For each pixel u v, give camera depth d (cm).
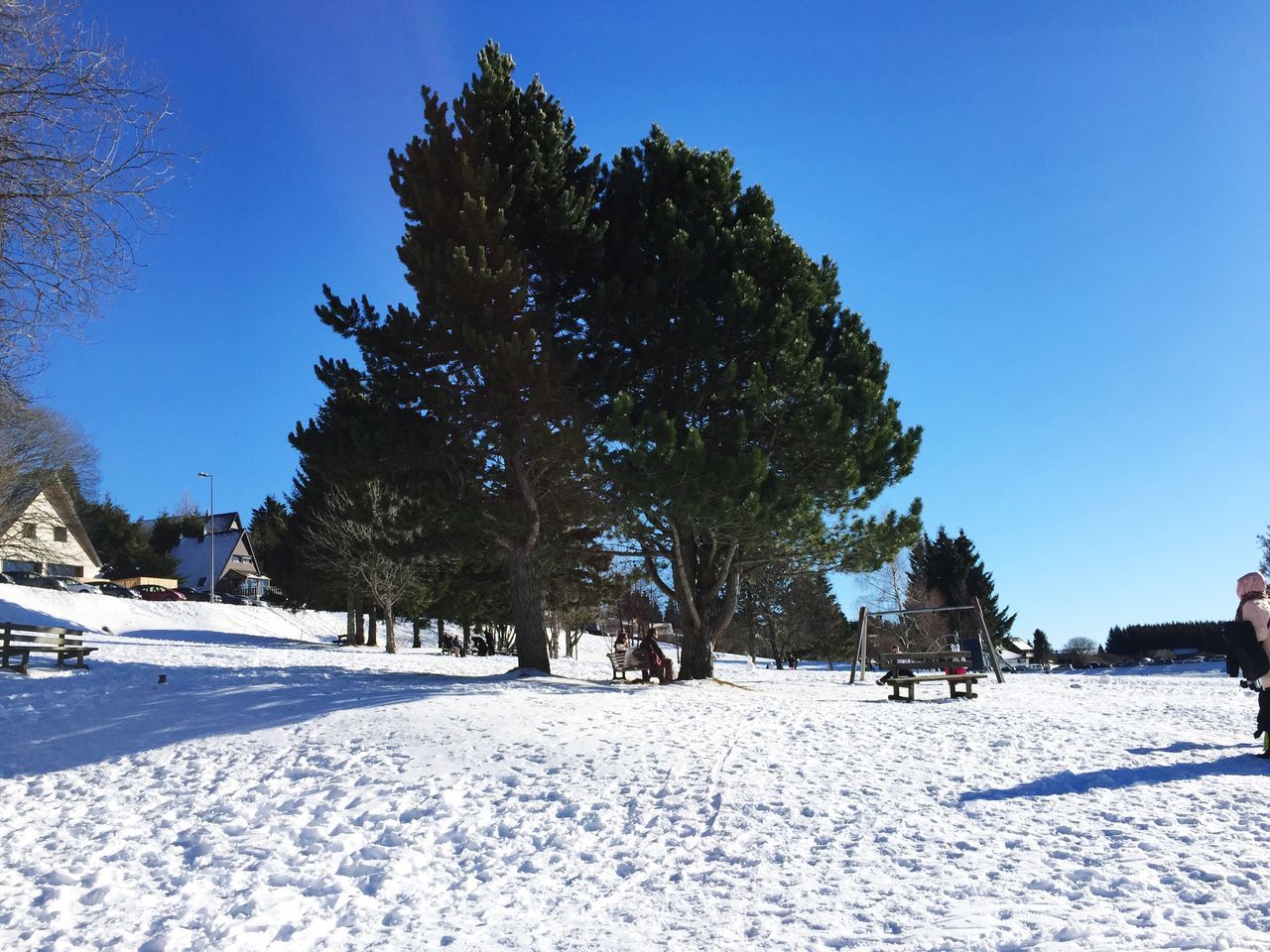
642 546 2120
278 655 2628
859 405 1920
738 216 2175
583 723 1159
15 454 3953
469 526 1814
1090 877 548
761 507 1680
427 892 650
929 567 6078
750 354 1958
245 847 763
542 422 1838
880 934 491
